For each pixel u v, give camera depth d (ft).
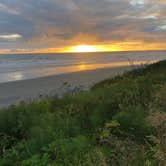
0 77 100.42
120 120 16.60
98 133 15.84
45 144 14.49
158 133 11.45
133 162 11.19
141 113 17.66
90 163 11.38
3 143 16.22
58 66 167.84
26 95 54.70
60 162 12.64
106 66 149.89
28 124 18.02
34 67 161.58
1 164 13.43
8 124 18.49
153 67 51.83
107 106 20.54
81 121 18.25
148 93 23.06
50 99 26.30
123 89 25.95
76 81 73.87
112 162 11.36
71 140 14.56
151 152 12.12
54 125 16.87
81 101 23.08
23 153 14.25
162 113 12.34
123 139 14.55
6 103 46.44
